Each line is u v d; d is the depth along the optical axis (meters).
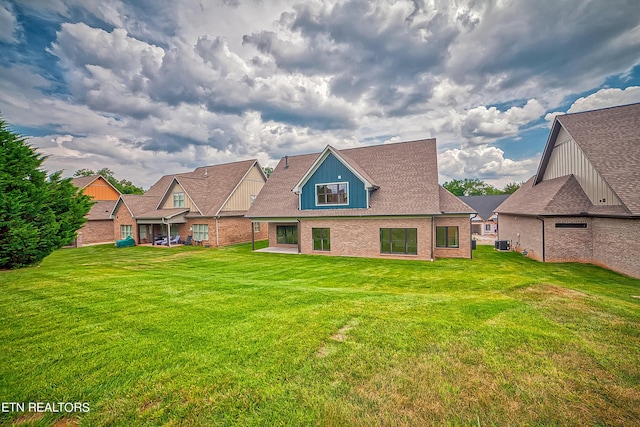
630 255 12.16
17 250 10.91
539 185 20.80
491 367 3.82
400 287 10.21
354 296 7.53
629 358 4.04
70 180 12.84
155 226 28.70
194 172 32.53
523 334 4.84
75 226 12.91
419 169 18.80
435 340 4.63
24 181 11.03
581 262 15.20
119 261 16.95
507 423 2.87
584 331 5.00
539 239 16.33
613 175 13.25
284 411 3.07
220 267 14.63
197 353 4.31
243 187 27.69
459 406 3.10
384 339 4.69
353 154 22.30
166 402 3.24
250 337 4.82
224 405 3.17
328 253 18.88
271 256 18.56
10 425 2.93
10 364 4.02
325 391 3.38
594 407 3.06
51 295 7.36
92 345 4.58
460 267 14.13
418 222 16.38
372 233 17.50
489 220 41.44
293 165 25.36
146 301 6.89
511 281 10.49
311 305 6.62
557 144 18.78
